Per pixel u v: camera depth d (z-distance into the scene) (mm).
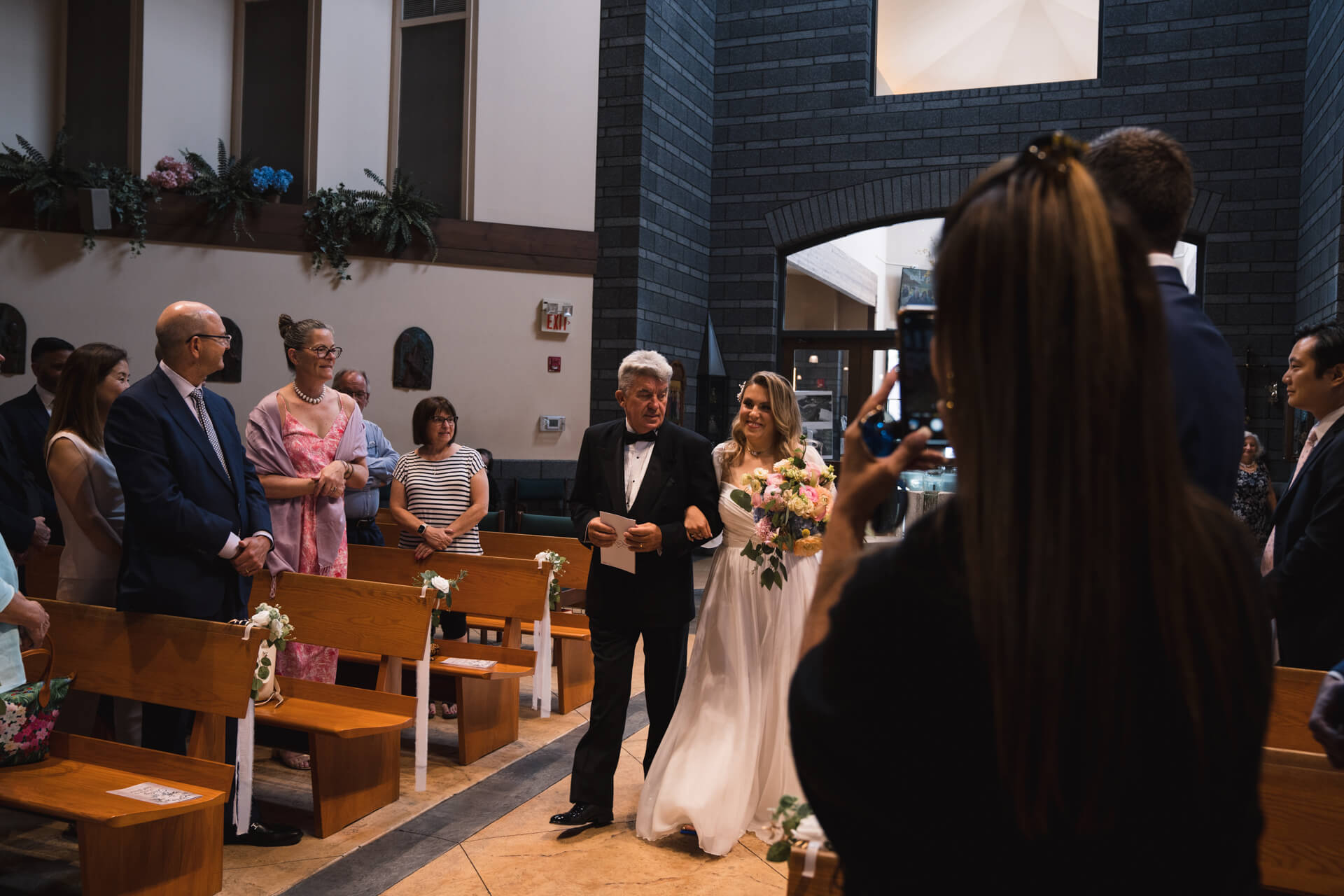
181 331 3010
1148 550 608
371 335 8688
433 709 4738
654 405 3316
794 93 10625
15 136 8406
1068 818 609
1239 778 637
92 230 8039
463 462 4883
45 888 2799
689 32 10203
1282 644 2514
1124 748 603
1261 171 9258
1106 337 604
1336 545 2375
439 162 9141
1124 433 609
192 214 8273
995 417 627
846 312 10750
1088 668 598
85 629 3125
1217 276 9398
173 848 2641
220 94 8977
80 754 2984
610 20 9383
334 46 8898
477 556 4496
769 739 3178
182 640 2986
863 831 677
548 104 9180
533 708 4844
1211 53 9391
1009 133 9977
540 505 9109
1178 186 1304
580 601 5777
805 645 786
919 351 766
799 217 10625
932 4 10312
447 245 8852
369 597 3672
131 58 8594
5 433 4273
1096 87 9711
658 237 9727
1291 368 2859
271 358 8500
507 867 2957
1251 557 683
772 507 3059
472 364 8953
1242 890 651
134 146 8562
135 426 2916
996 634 605
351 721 3271
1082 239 618
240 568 3082
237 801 2988
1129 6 9633
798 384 10930
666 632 3289
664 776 3129
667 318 9992
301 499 3941
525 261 9070
